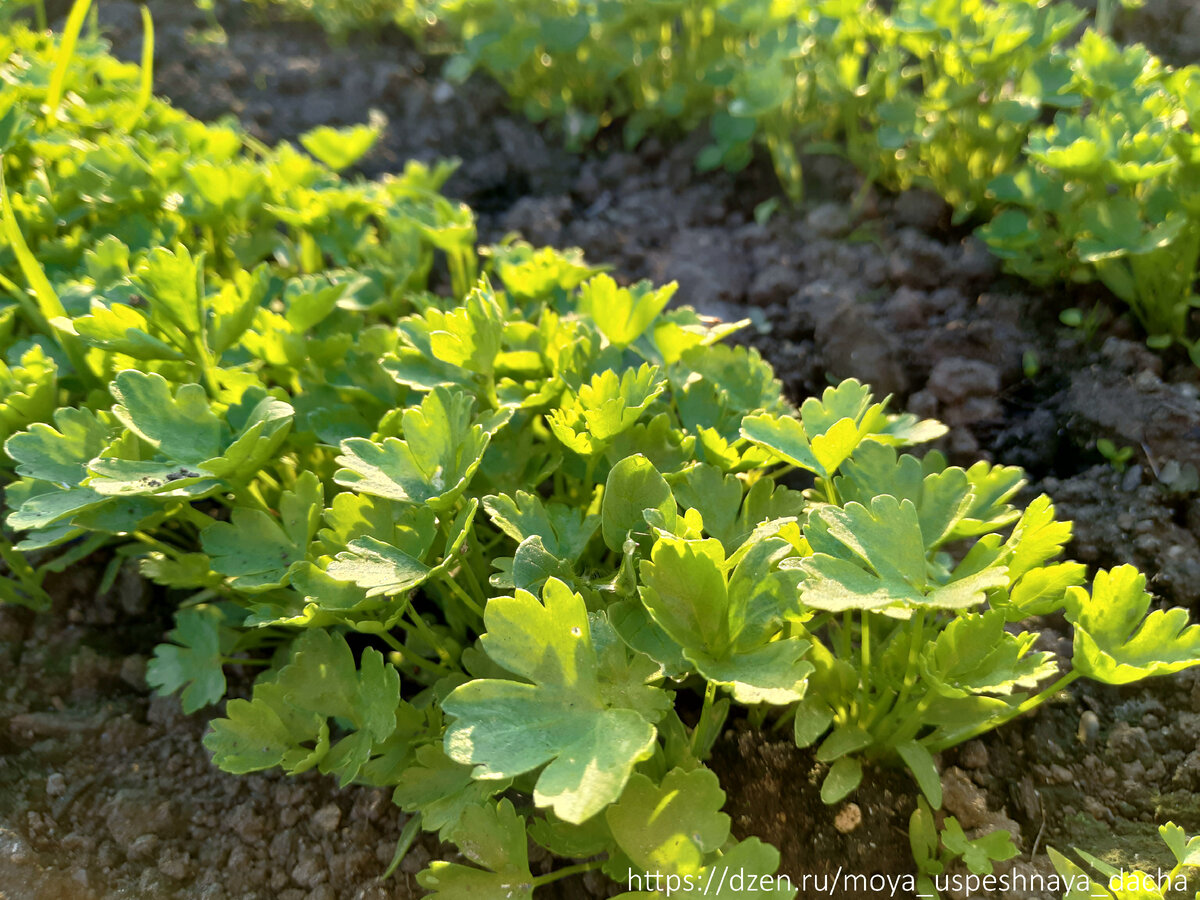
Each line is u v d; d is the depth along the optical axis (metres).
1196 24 0.46
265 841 0.30
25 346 0.34
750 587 0.26
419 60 0.58
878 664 0.29
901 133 0.42
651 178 0.50
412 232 0.39
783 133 0.48
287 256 0.41
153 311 0.31
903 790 0.30
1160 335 0.38
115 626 0.34
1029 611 0.28
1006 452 0.37
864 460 0.29
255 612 0.28
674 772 0.25
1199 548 0.34
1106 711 0.31
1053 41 0.40
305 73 0.55
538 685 0.25
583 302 0.35
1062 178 0.39
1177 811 0.30
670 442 0.31
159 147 0.42
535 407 0.32
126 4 0.57
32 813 0.30
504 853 0.26
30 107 0.40
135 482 0.28
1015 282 0.41
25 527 0.27
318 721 0.28
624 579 0.27
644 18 0.50
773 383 0.33
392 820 0.30
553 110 0.53
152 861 0.30
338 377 0.34
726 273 0.43
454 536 0.27
